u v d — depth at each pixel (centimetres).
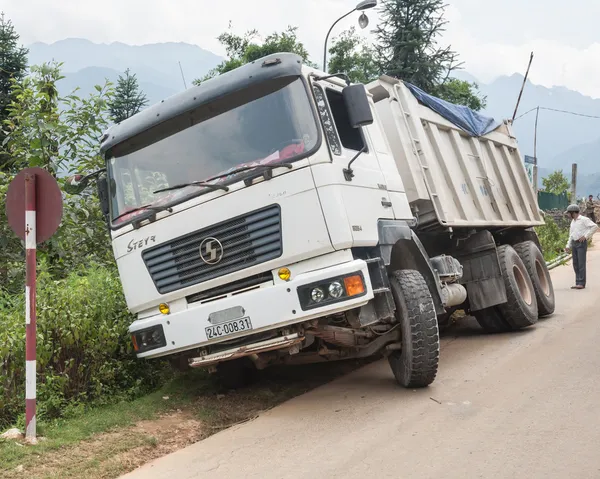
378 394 662
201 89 623
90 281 764
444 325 1055
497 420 539
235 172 590
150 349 629
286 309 567
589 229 1394
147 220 625
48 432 562
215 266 595
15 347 604
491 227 1036
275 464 481
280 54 605
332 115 618
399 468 448
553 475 415
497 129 1149
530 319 962
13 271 909
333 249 571
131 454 530
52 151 1004
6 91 2217
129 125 655
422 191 809
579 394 593
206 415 632
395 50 3064
